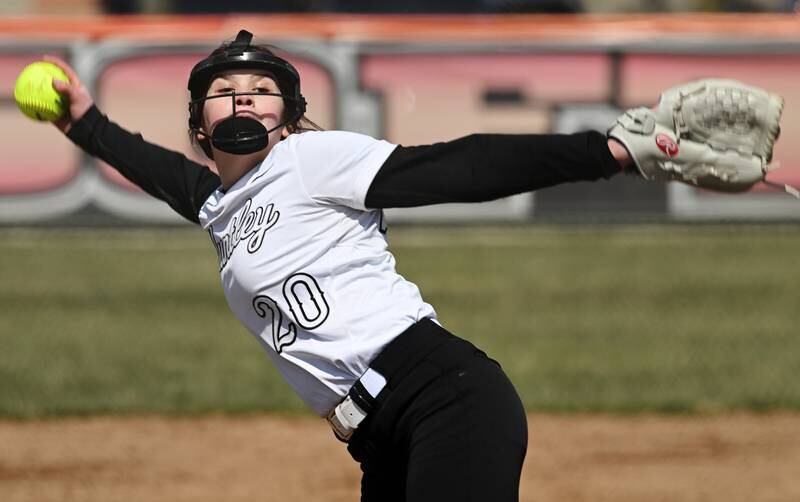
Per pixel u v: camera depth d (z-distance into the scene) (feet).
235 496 73.67
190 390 99.66
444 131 182.91
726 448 84.69
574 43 181.57
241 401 96.53
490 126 182.91
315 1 257.55
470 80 182.50
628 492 74.23
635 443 85.81
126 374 104.88
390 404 35.37
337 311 35.55
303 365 36.65
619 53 181.98
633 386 100.63
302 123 39.11
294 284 35.73
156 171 43.37
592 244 173.06
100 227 182.50
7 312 130.21
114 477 77.71
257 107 37.22
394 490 37.11
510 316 126.93
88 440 86.79
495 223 185.98
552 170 32.07
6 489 74.95
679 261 159.22
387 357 35.42
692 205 184.34
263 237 35.94
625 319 126.00
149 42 179.63
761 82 182.50
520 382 101.19
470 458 34.19
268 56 37.32
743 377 103.81
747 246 170.50
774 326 123.24
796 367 107.45
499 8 254.88
